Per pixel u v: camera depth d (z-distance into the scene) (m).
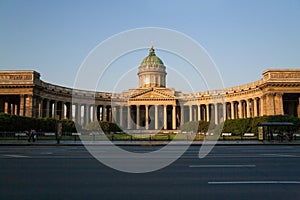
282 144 44.66
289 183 12.80
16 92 87.38
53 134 69.75
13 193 10.88
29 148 34.28
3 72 87.69
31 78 87.38
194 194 10.85
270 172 15.65
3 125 64.81
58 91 101.00
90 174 14.86
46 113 97.31
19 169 16.31
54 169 16.36
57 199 10.11
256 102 95.50
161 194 10.84
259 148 35.56
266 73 86.12
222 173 15.33
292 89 83.75
